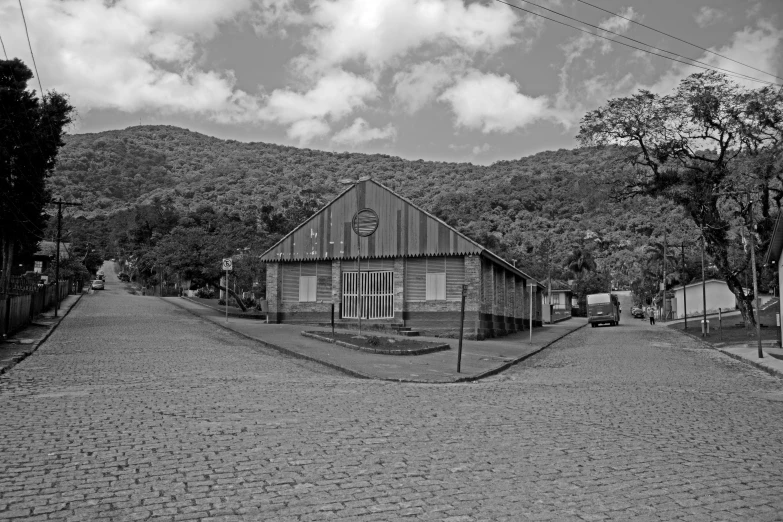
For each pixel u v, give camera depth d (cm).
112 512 582
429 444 866
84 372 1664
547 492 652
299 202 8819
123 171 19575
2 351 2100
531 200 13150
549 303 7112
